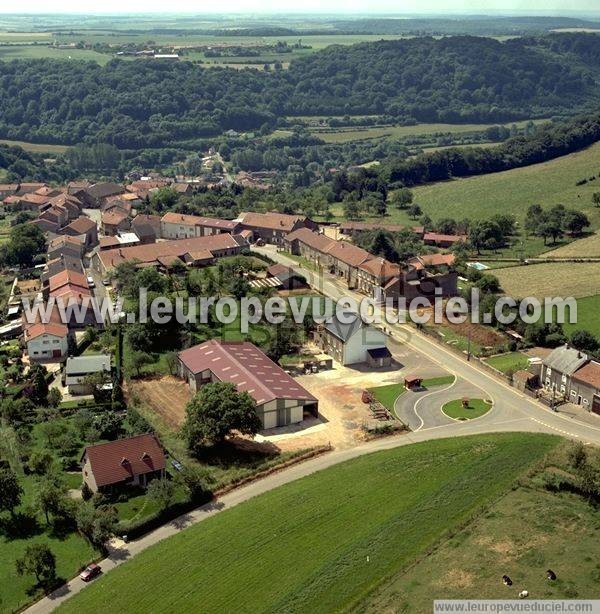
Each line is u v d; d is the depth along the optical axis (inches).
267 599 3742.6
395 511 4409.5
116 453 4712.1
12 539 4308.6
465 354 6683.1
